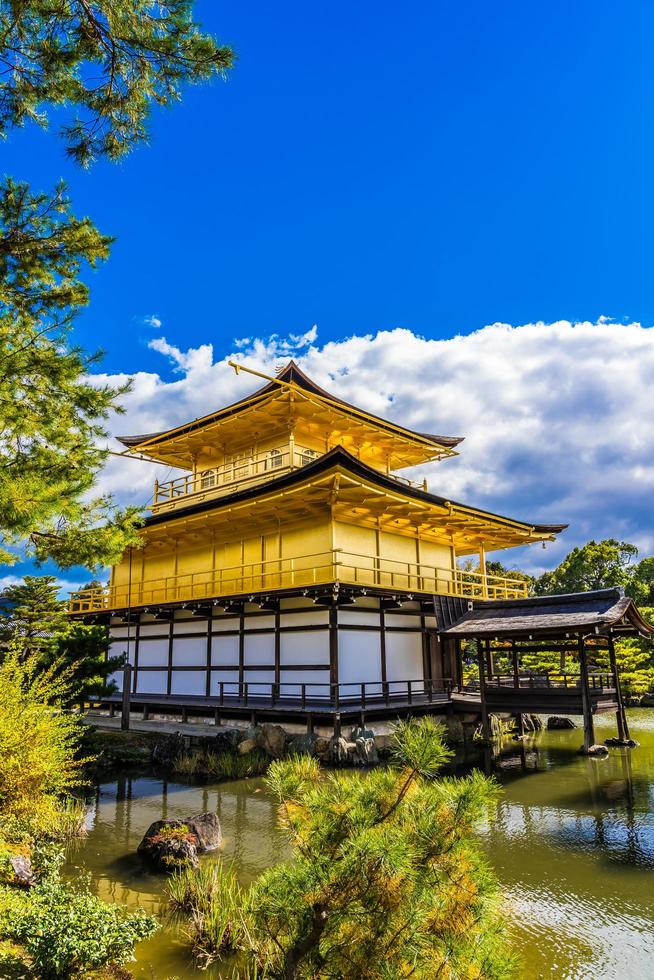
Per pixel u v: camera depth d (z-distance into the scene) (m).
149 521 28.97
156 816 14.30
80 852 11.66
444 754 4.75
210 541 29.72
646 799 15.46
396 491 23.61
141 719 27.06
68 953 6.34
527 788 16.81
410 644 26.41
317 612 23.55
